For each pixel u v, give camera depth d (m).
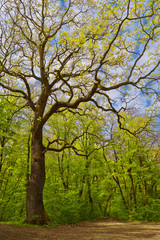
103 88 12.45
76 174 20.86
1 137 15.38
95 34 11.50
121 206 20.20
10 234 6.72
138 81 12.26
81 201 20.28
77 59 12.69
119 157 20.06
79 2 12.30
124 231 10.15
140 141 18.92
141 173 18.75
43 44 12.63
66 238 7.43
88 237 7.86
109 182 20.70
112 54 12.84
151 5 10.51
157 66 12.09
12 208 15.26
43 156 12.72
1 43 11.52
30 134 16.98
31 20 12.93
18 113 16.42
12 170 16.23
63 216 15.08
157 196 21.12
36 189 11.78
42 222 11.28
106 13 11.12
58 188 16.62
